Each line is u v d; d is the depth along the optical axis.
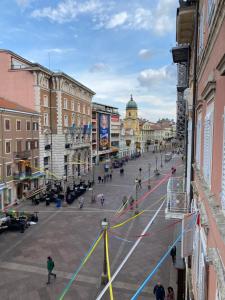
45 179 40.91
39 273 16.27
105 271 15.16
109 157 76.44
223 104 3.80
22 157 33.56
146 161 80.19
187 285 10.45
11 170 31.70
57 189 35.81
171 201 13.12
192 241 7.07
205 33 6.54
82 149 55.62
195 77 9.13
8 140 30.97
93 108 67.06
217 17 4.21
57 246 20.03
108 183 44.84
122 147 90.19
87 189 39.72
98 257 18.33
